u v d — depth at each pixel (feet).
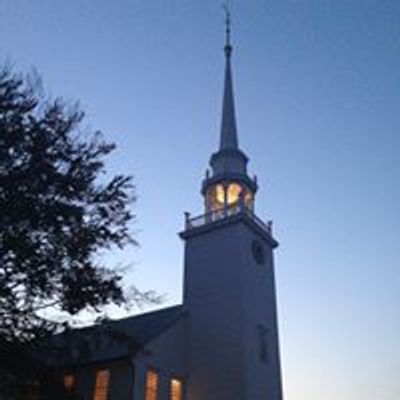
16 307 43.96
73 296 45.50
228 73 164.76
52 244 46.11
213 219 123.03
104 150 52.21
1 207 43.70
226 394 97.86
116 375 90.68
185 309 112.47
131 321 113.60
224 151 138.21
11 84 48.29
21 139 46.50
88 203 49.37
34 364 45.21
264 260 121.70
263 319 111.75
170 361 100.78
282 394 107.45
